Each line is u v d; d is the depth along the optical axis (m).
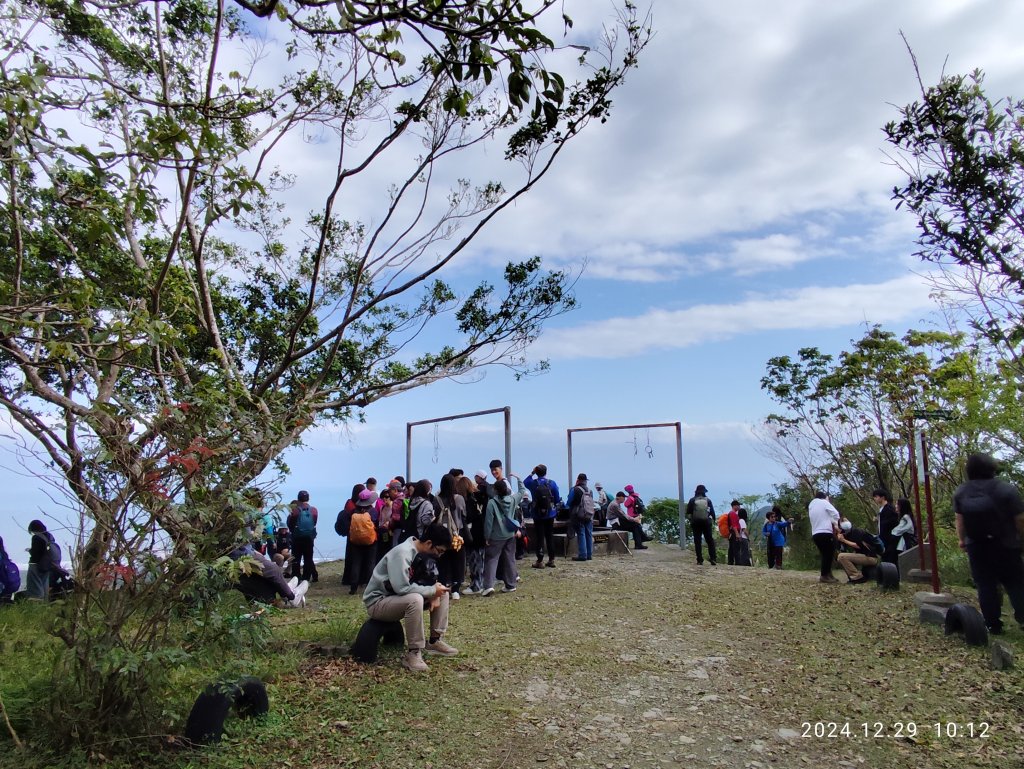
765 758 4.63
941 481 14.41
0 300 4.98
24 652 6.07
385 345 13.35
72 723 4.41
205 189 8.76
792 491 19.45
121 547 4.52
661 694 5.88
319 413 10.87
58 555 9.46
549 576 12.49
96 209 5.78
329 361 9.43
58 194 5.33
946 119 6.08
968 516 7.28
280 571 8.34
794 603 9.60
